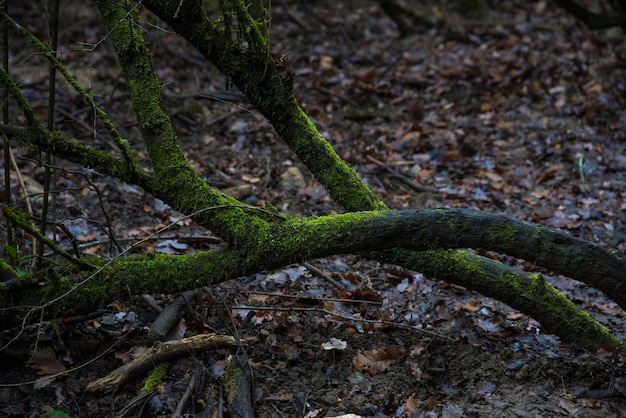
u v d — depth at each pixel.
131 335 3.83
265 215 3.48
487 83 8.16
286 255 3.36
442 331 4.07
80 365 3.58
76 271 3.39
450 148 6.89
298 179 6.07
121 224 5.20
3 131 3.25
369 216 3.34
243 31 3.51
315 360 3.75
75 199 5.39
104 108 6.87
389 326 4.02
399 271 4.70
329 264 4.84
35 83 6.88
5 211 3.15
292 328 3.97
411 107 7.72
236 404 3.25
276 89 3.61
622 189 6.14
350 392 3.54
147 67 3.48
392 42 9.51
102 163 3.37
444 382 3.67
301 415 3.35
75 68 7.76
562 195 6.07
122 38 3.44
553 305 3.66
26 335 3.68
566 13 10.34
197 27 3.47
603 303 4.60
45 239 3.25
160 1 3.41
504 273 3.67
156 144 3.45
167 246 4.88
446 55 8.96
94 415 3.30
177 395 3.37
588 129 7.15
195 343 3.61
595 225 5.62
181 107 7.14
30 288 3.34
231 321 3.85
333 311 4.19
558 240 3.31
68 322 3.70
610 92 7.76
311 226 3.36
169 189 3.44
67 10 9.00
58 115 6.59
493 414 3.42
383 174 6.39
